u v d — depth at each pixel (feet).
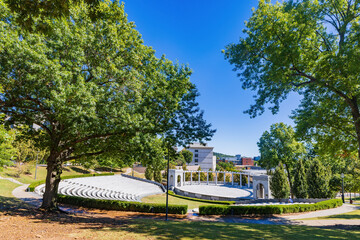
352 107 46.37
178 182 170.60
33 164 117.80
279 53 44.21
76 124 36.86
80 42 42.37
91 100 36.24
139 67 54.24
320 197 104.73
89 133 46.60
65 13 19.27
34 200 66.90
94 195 96.99
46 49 38.09
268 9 49.90
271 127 141.79
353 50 35.81
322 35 49.11
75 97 35.55
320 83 43.01
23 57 34.35
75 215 48.47
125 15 51.37
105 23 45.98
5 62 34.68
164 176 222.48
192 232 30.96
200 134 50.26
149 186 141.79
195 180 197.57
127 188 128.57
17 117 44.45
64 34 40.78
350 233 38.06
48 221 35.81
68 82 37.55
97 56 46.26
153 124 46.21
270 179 122.21
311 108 53.98
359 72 36.55
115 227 32.78
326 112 50.19
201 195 119.34
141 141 45.47
